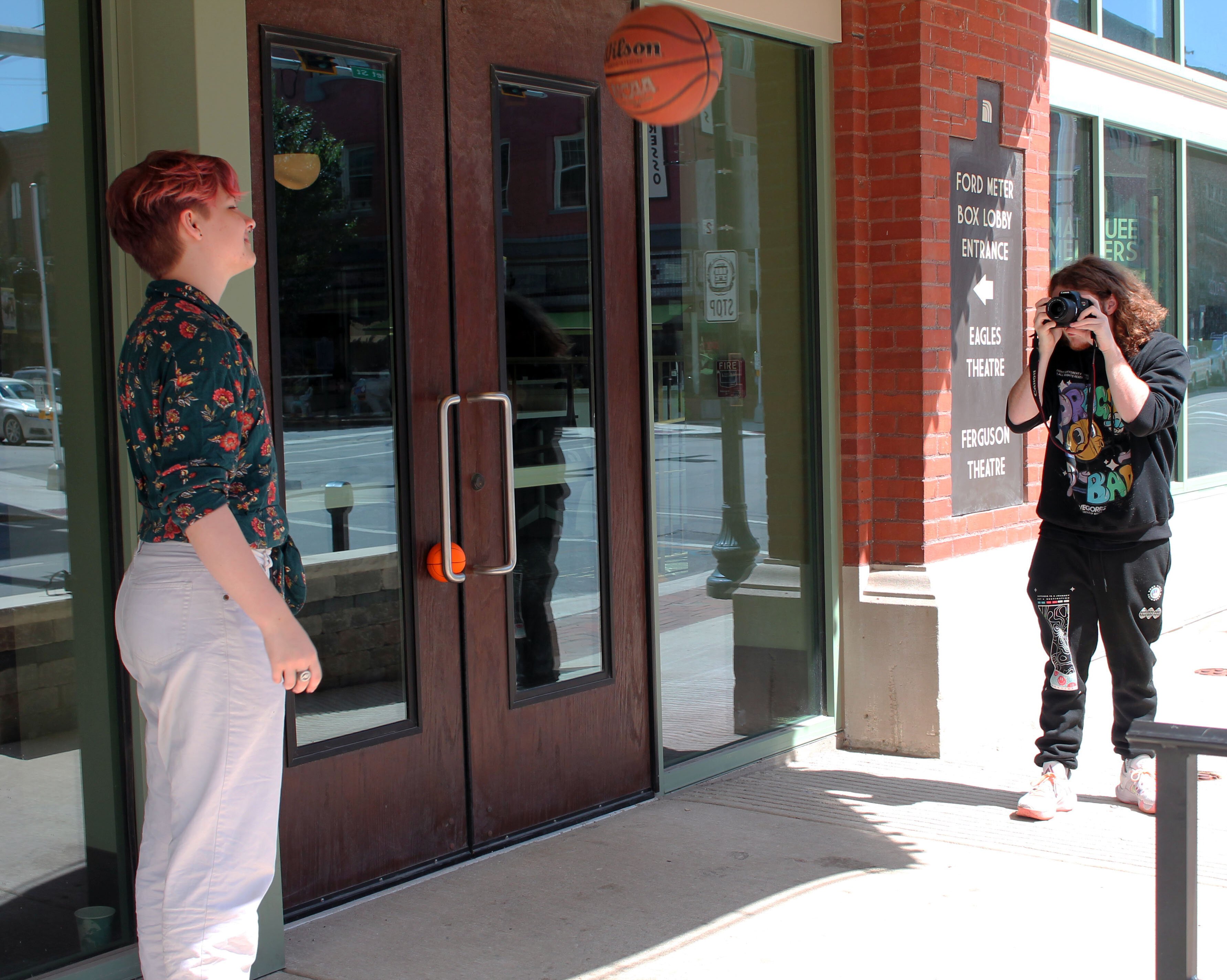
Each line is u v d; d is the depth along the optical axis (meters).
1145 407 4.27
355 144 3.87
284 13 3.65
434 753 4.12
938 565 5.49
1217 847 4.30
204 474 2.34
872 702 5.56
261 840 2.56
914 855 4.28
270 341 3.65
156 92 3.29
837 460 5.53
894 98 5.35
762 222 5.32
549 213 4.46
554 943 3.60
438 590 4.12
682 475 5.04
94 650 3.29
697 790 5.01
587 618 4.66
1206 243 8.88
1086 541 4.56
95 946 3.29
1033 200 6.11
